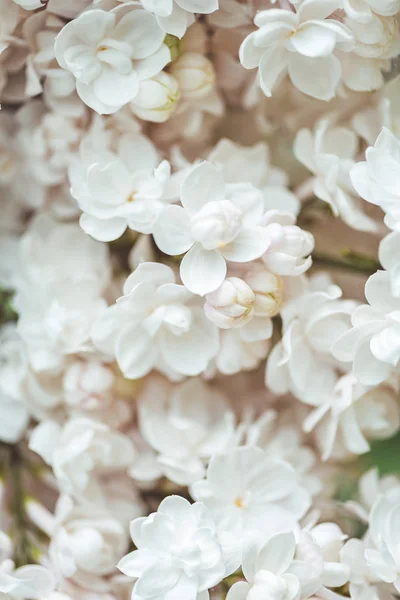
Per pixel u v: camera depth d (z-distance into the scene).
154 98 0.37
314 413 0.39
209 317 0.37
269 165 0.40
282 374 0.38
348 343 0.37
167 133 0.39
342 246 0.40
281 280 0.37
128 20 0.37
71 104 0.39
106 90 0.37
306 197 0.40
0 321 0.42
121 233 0.37
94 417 0.40
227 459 0.38
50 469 0.40
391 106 0.39
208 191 0.36
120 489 0.40
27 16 0.38
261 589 0.35
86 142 0.38
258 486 0.38
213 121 0.40
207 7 0.37
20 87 0.39
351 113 0.39
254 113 0.40
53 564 0.38
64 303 0.39
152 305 0.37
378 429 0.39
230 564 0.36
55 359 0.39
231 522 0.37
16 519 0.40
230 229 0.36
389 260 0.37
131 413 0.40
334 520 0.39
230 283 0.36
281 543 0.36
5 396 0.41
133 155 0.38
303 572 0.36
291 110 0.40
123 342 0.38
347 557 0.37
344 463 0.40
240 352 0.38
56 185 0.41
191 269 0.36
